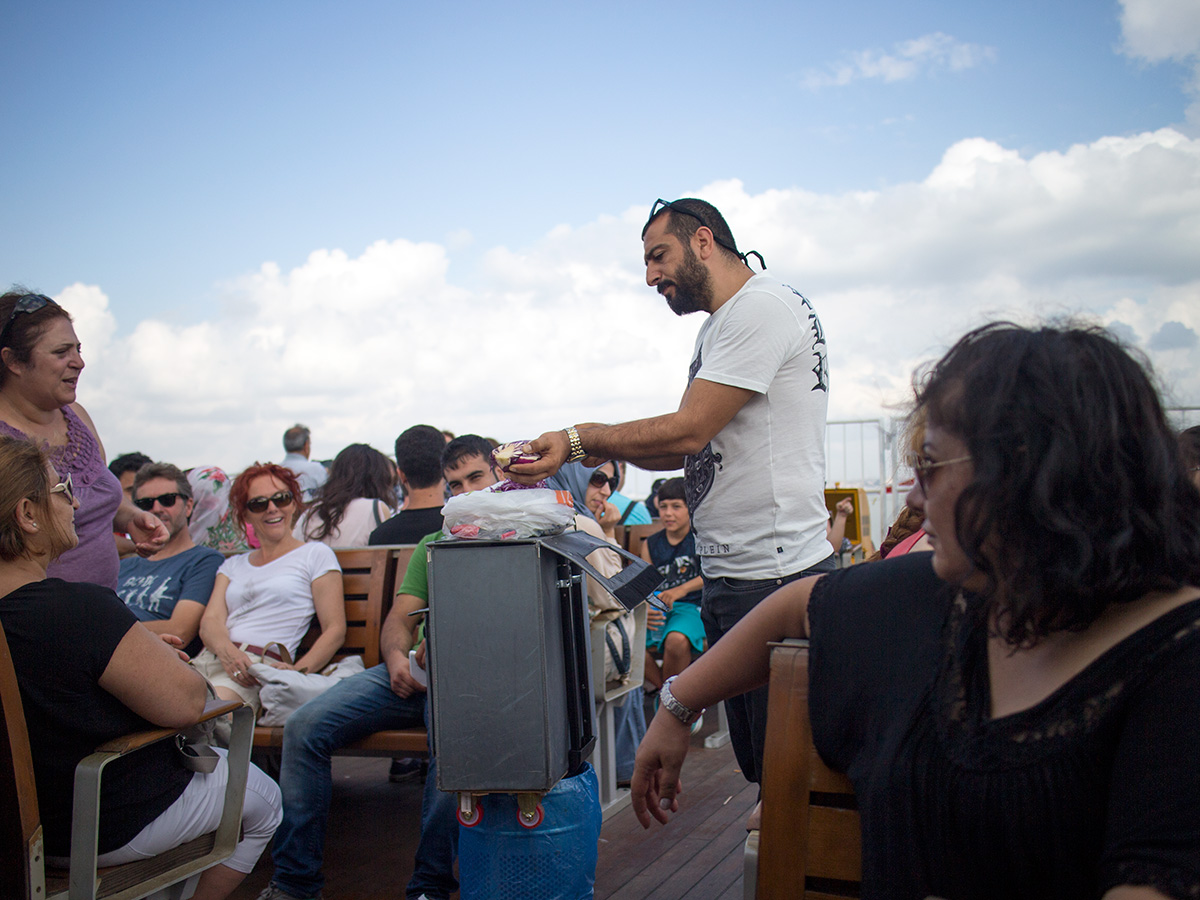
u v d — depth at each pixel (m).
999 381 0.74
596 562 3.12
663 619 4.45
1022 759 0.79
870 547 6.27
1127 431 0.72
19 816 1.53
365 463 4.80
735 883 2.69
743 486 2.13
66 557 2.52
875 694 0.94
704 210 2.31
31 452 1.79
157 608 3.57
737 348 2.05
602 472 4.40
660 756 1.25
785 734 1.05
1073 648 0.80
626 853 2.95
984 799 0.80
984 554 0.76
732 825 3.18
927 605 0.94
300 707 2.64
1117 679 0.75
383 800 3.79
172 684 1.80
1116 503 0.71
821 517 2.20
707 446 2.20
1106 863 0.70
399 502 5.12
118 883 1.80
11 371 2.41
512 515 1.84
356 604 3.47
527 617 1.79
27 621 1.69
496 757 1.80
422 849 2.44
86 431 2.69
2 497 1.70
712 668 1.20
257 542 3.97
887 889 0.88
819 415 2.19
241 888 2.85
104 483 2.66
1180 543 0.73
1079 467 0.71
